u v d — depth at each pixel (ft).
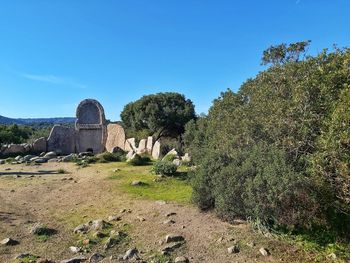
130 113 152.76
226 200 30.86
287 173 26.43
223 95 49.67
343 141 21.07
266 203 27.45
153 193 44.98
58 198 44.88
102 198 43.70
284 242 26.84
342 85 25.73
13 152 98.37
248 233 28.66
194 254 25.94
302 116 27.07
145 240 28.66
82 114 108.78
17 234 30.40
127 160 80.28
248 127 34.04
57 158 89.15
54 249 27.22
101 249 27.12
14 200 43.42
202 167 35.70
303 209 26.40
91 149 108.47
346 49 29.35
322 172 23.53
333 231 27.20
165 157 74.69
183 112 140.36
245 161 31.55
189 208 36.35
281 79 32.04
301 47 39.14
